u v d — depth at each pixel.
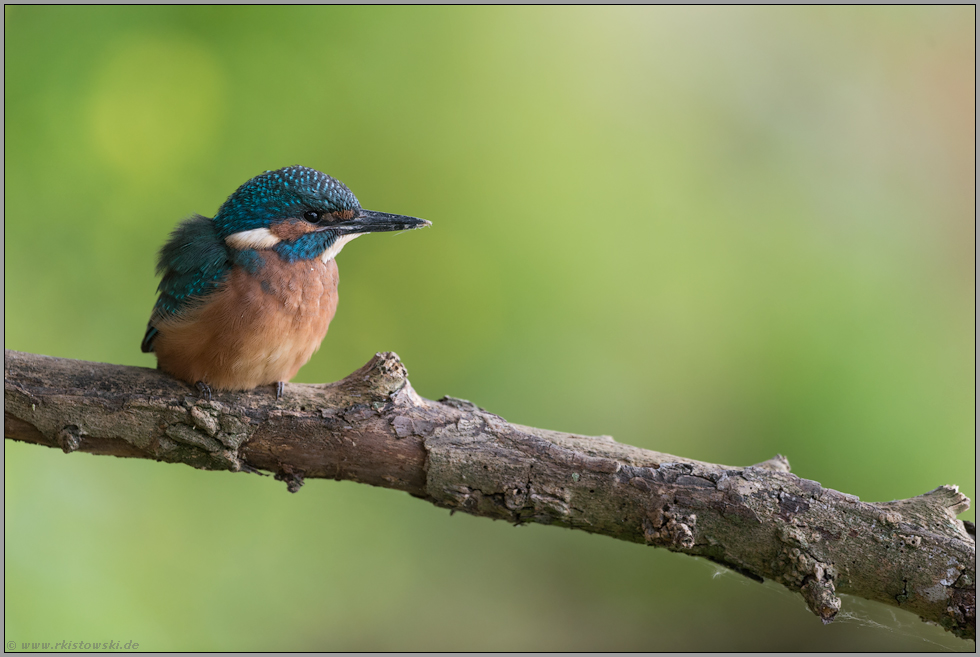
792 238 13.17
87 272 10.79
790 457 11.51
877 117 14.71
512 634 11.86
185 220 8.12
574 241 12.48
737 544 6.08
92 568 10.09
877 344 12.16
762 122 14.37
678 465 6.23
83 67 10.78
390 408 6.54
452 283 12.17
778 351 12.06
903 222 13.89
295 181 7.67
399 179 12.05
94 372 6.95
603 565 12.34
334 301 7.93
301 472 6.70
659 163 13.22
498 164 12.43
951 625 5.76
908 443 11.36
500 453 6.34
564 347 12.29
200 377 7.06
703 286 12.66
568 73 13.21
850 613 8.22
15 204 10.34
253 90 11.64
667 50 14.17
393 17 12.38
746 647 11.44
